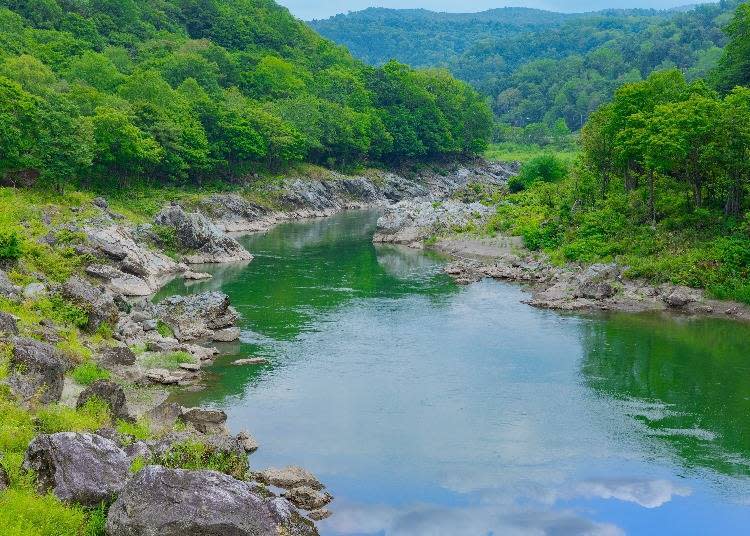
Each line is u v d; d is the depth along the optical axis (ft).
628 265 258.57
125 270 260.21
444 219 384.06
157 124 416.46
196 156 431.43
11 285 175.63
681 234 268.62
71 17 625.82
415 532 104.17
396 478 119.75
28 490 88.48
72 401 130.72
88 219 291.99
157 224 316.60
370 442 132.87
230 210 425.28
